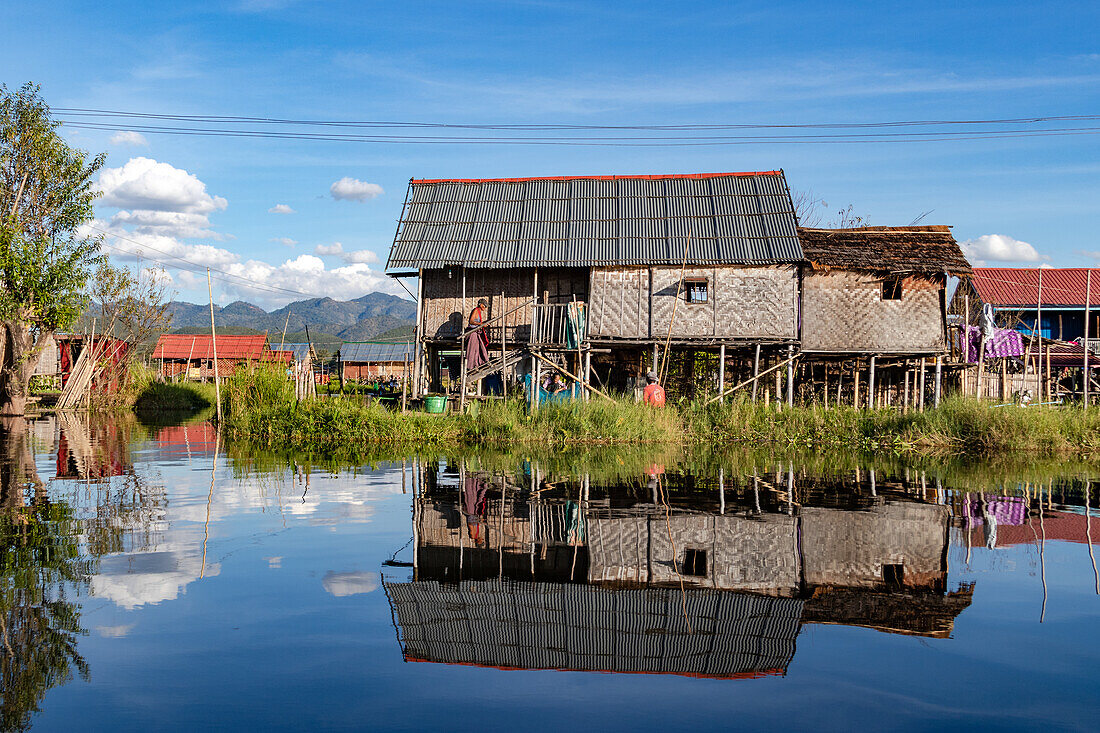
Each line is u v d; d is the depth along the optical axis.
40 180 29.83
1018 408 18.92
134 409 36.34
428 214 25.89
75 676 4.36
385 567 6.82
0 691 4.13
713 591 6.15
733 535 8.16
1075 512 9.56
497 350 24.62
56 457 15.59
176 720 3.81
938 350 23.53
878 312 23.70
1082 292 33.84
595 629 5.28
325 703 4.05
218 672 4.46
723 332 23.42
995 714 3.91
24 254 28.64
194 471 13.42
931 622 5.42
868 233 25.73
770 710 3.99
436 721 3.86
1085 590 6.19
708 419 20.14
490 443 18.69
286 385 21.81
